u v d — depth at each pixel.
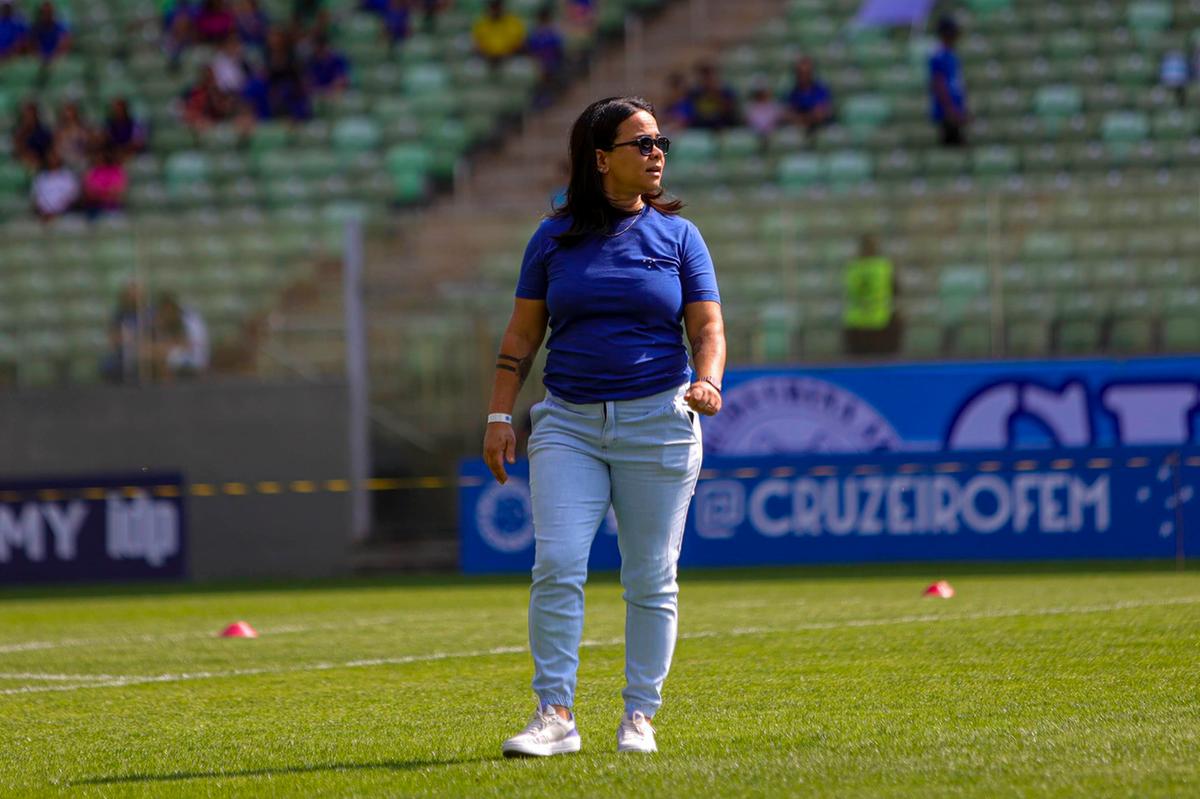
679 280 12.24
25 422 44.78
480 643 22.62
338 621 27.39
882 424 42.03
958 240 45.22
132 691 18.42
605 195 12.23
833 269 45.31
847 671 17.73
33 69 62.22
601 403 12.08
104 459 44.72
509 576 39.69
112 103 57.09
